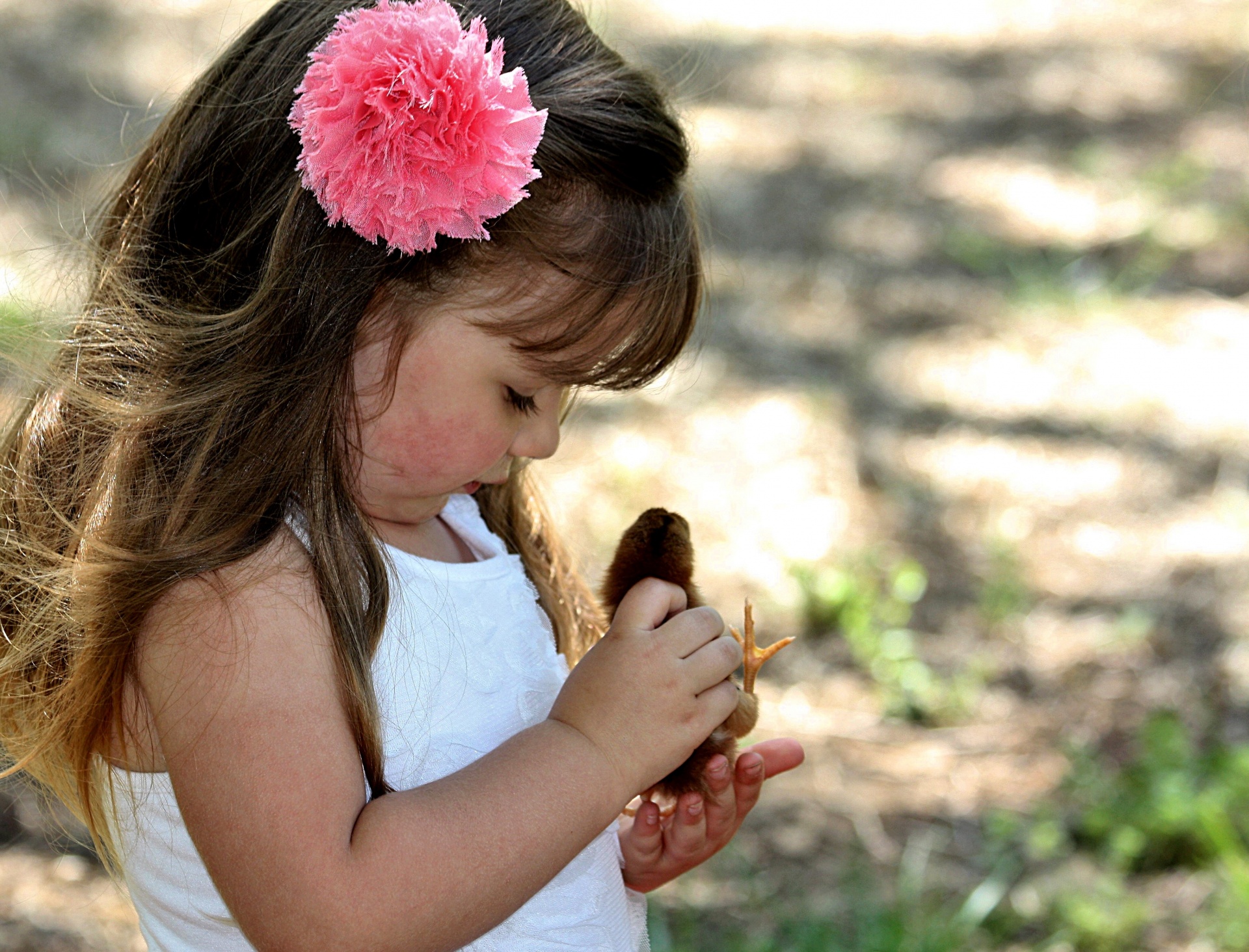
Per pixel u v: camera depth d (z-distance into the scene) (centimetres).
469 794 179
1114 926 401
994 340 783
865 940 393
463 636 204
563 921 211
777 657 532
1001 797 463
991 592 570
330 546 182
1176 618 558
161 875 196
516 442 196
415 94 173
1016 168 1020
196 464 180
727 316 795
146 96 989
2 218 717
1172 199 957
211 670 172
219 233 194
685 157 201
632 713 191
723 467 652
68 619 186
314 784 169
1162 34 1331
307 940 166
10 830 410
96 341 197
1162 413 711
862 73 1217
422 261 181
